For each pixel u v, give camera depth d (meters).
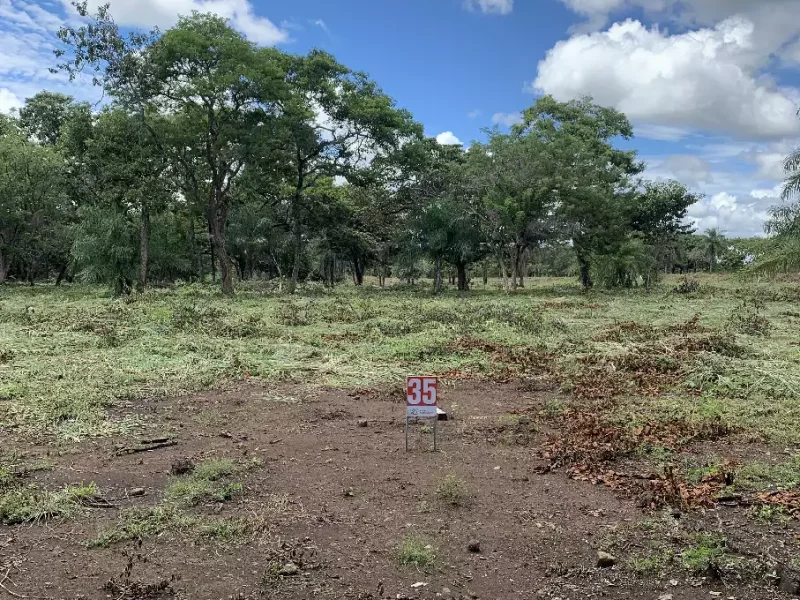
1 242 36.84
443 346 12.73
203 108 26.20
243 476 5.69
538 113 39.50
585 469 5.86
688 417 7.56
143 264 26.45
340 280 61.50
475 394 9.25
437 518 4.86
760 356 11.34
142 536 4.48
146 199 25.52
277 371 10.40
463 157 39.91
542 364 11.34
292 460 6.14
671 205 45.06
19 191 34.75
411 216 35.88
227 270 28.19
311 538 4.50
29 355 11.43
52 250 37.19
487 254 41.19
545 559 4.27
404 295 31.50
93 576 3.96
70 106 34.38
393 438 6.91
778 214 14.80
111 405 8.20
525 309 20.69
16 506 4.88
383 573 4.05
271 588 3.86
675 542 4.47
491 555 4.31
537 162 33.09
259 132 25.75
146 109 25.97
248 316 17.59
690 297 26.50
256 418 7.70
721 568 4.08
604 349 12.75
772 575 4.01
